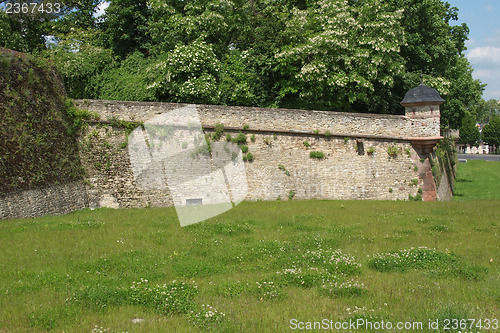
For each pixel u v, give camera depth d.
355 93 27.94
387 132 25.56
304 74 26.94
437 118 25.62
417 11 32.72
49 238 12.52
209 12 28.12
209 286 9.11
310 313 7.75
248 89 27.22
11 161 16.77
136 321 7.62
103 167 20.91
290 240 12.87
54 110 19.67
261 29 29.19
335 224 15.27
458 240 13.02
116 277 9.55
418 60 33.38
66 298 8.27
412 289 8.88
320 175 24.52
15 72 17.94
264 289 8.84
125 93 25.81
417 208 19.45
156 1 29.38
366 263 10.77
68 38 30.03
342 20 28.39
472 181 38.09
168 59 25.69
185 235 13.38
